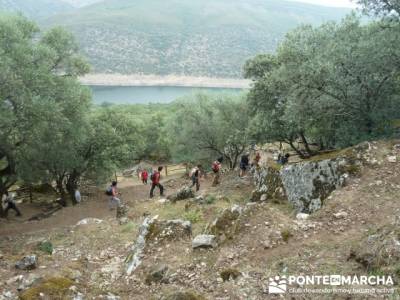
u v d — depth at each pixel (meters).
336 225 11.25
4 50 19.86
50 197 29.62
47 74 21.16
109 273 11.30
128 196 28.17
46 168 26.09
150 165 48.28
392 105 20.06
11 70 19.14
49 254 14.12
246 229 11.20
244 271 9.40
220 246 10.91
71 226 18.25
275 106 25.83
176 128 36.09
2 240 17.75
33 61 21.42
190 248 11.14
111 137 28.59
